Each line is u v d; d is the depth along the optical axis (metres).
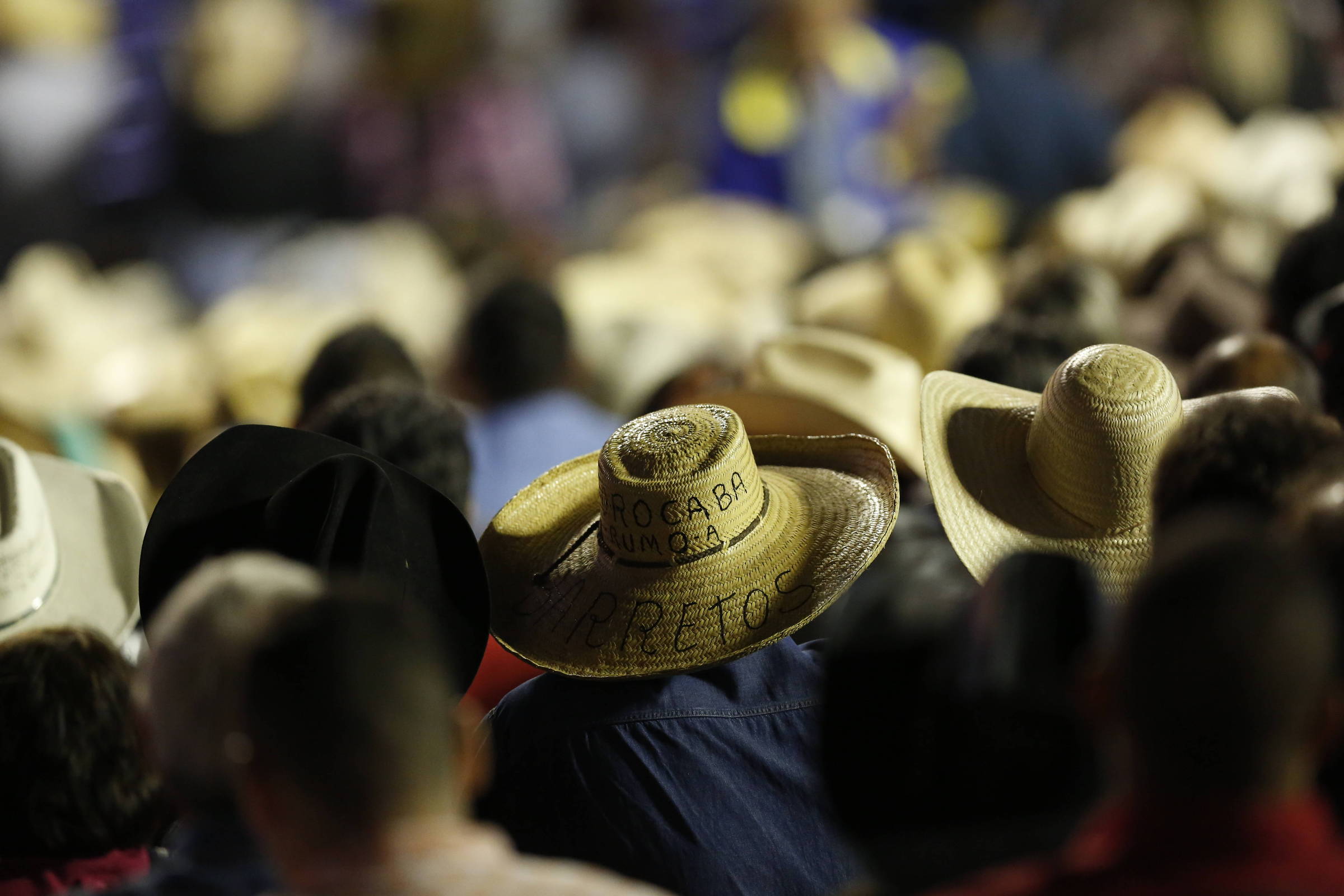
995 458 9.28
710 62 33.00
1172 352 15.67
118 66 31.81
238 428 8.91
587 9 33.62
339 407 10.80
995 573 6.77
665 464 8.52
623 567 8.74
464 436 10.85
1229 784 5.25
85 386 19.84
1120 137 28.11
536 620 9.01
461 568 8.77
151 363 19.78
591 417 15.46
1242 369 10.23
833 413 12.45
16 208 30.44
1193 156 24.58
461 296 23.12
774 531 8.80
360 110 31.31
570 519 9.55
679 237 24.39
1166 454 7.29
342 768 5.62
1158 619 5.34
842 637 6.92
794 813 8.24
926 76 28.81
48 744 7.62
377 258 25.92
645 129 32.91
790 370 12.84
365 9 34.12
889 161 28.64
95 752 7.68
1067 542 8.79
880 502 8.91
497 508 14.83
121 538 11.14
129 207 31.09
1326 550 6.38
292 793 5.66
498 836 6.13
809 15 28.62
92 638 7.99
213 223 30.73
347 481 8.42
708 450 8.56
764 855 8.17
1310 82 29.17
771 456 9.69
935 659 6.73
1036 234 22.69
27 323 20.61
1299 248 12.89
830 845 8.21
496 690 10.72
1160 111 25.92
